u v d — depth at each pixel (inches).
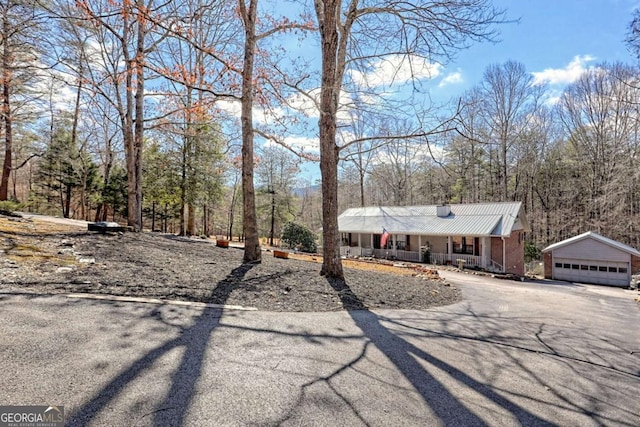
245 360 112.7
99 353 107.0
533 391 107.1
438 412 90.7
